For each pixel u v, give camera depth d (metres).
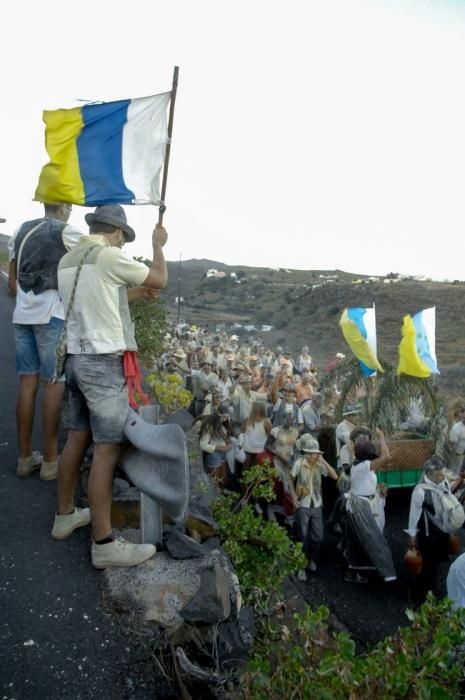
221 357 17.20
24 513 3.51
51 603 2.76
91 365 2.75
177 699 2.46
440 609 2.52
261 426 8.41
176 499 2.79
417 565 6.45
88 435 3.11
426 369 9.09
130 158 3.12
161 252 2.99
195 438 7.66
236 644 2.81
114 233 2.98
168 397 6.49
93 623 2.68
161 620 2.71
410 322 9.23
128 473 2.90
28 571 2.96
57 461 4.02
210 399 10.69
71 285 2.80
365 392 9.59
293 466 7.37
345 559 7.55
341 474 7.54
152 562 3.00
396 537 8.17
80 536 3.30
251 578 4.28
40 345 3.74
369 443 7.02
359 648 5.59
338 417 9.61
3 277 17.03
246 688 2.38
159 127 3.12
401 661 2.21
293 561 4.47
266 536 4.42
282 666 2.33
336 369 10.20
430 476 6.47
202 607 2.76
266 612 3.80
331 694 2.09
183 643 2.72
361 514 6.74
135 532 3.37
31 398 3.93
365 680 2.13
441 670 2.29
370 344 9.14
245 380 11.15
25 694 2.30
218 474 7.75
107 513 2.93
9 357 8.20
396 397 9.42
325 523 8.62
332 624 5.92
